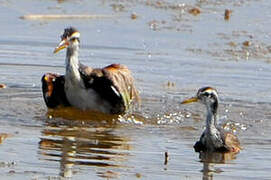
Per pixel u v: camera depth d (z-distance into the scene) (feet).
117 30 84.17
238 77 72.43
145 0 95.30
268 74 73.56
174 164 50.78
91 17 88.02
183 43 81.10
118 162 50.42
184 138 56.80
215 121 55.06
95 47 78.54
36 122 58.75
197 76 72.28
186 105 65.21
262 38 83.97
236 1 96.17
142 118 61.36
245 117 62.64
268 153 54.19
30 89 67.51
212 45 80.89
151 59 75.92
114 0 94.68
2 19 85.56
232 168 50.62
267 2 96.02
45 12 88.58
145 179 47.50
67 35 61.57
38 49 77.56
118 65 63.98
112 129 57.98
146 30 84.53
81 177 47.21
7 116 59.67
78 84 61.87
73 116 61.11
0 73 70.69
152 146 54.34
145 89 68.44
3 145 52.49
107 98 62.08
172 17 89.45
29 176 46.78
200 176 48.75
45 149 52.16
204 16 90.22
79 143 54.13
